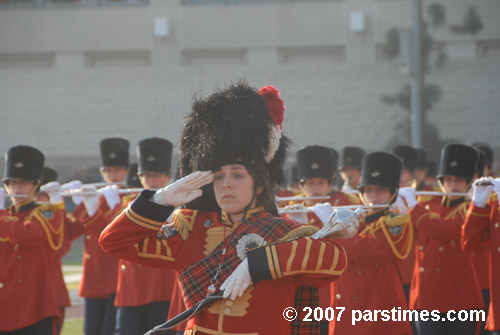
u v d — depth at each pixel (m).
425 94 76.50
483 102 76.69
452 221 20.67
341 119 78.50
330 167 24.25
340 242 17.88
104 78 80.62
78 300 36.31
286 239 10.62
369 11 80.62
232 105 11.07
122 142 26.52
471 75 76.75
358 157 31.59
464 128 76.88
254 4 82.25
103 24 82.81
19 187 19.62
